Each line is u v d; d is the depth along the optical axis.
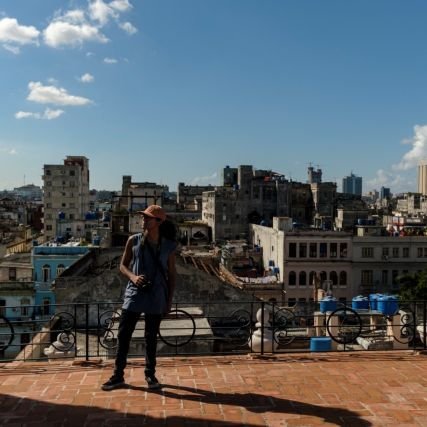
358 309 16.38
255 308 19.77
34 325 32.81
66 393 7.98
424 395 8.00
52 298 43.56
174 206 120.94
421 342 15.18
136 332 14.08
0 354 33.19
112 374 8.87
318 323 16.78
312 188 101.88
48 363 9.51
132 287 8.16
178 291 20.11
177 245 8.41
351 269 61.41
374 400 7.79
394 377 8.80
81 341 16.55
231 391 8.11
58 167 100.00
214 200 91.62
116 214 46.41
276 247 63.94
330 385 8.40
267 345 11.17
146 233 8.19
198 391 8.09
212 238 92.62
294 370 9.14
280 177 104.31
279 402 7.69
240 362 9.59
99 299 19.50
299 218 101.50
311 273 61.25
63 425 6.91
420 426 6.93
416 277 53.81
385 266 61.66
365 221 73.50
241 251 72.00
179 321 15.07
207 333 14.05
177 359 9.73
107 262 29.48
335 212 99.69
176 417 7.14
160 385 8.19
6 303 43.19
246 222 93.06
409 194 159.38
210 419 7.09
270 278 55.88
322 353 10.23
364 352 10.29
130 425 6.90
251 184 94.12
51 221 100.50
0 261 51.62
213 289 20.19
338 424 6.96
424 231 71.50
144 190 80.81
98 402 7.64
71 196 100.50
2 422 7.00
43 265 47.38
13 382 8.47
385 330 16.23
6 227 93.75
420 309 20.70
